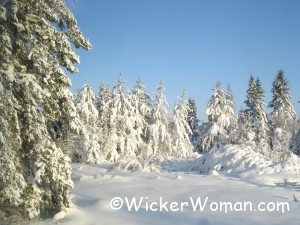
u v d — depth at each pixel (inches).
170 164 1063.6
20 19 410.6
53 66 416.5
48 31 406.3
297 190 563.5
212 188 581.6
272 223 382.0
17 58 411.2
